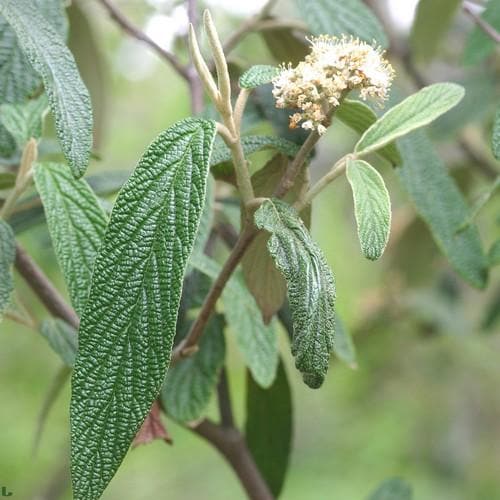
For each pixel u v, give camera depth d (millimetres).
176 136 487
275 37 801
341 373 1882
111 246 477
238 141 516
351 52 509
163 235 477
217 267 664
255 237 553
